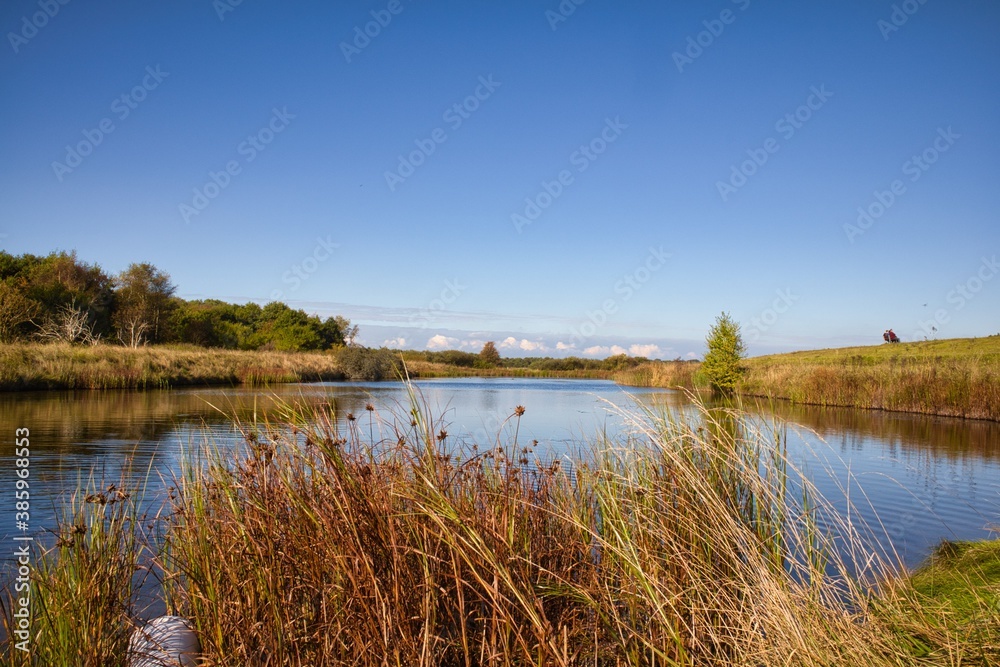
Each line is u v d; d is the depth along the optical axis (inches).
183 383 1169.4
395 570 115.9
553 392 1365.7
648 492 164.6
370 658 113.5
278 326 2522.1
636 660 125.8
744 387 1199.6
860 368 1059.3
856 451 503.2
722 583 146.3
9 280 1443.2
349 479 126.3
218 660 119.5
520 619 125.5
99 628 122.9
